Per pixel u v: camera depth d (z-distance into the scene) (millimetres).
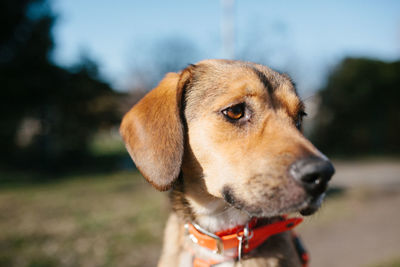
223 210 368
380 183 1988
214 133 347
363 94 3879
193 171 364
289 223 350
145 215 1161
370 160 3342
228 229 363
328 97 3863
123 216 1154
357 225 1152
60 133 3178
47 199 1510
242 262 352
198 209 369
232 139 342
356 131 3883
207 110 355
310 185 299
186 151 366
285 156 313
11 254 788
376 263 792
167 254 392
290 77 432
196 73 382
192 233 366
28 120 3305
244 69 373
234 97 348
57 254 794
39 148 3084
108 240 898
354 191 1694
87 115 3287
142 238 915
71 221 1096
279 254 358
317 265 823
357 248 933
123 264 749
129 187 1873
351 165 2996
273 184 310
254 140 338
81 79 3150
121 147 4902
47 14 2930
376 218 1244
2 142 3096
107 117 3359
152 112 366
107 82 3314
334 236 1038
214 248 353
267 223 370
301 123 416
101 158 3592
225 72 372
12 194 1658
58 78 3010
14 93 2752
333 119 3881
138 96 2988
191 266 367
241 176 328
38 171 2818
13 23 2801
